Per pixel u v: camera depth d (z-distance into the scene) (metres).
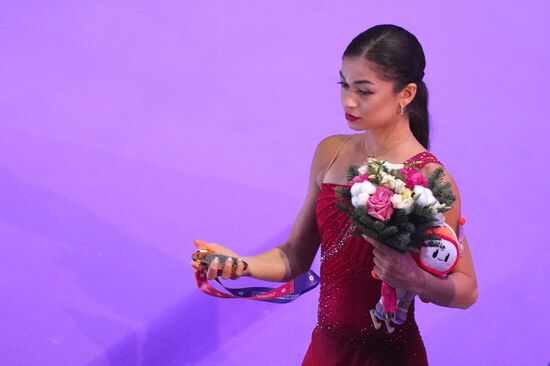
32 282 14.71
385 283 8.98
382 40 9.23
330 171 10.12
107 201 16.42
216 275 9.85
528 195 17.06
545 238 16.19
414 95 9.45
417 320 14.70
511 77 20.11
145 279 14.98
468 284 9.45
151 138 17.91
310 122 18.47
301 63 20.03
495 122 18.75
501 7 22.53
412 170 8.66
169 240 15.71
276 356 13.82
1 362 13.24
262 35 20.86
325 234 9.88
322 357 9.98
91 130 18.02
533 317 14.74
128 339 13.88
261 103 18.92
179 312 14.45
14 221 15.88
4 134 17.77
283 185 16.98
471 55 20.66
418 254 9.01
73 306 14.36
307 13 21.62
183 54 20.22
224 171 17.22
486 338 14.33
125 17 21.31
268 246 15.65
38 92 18.91
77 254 15.32
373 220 8.24
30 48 20.16
